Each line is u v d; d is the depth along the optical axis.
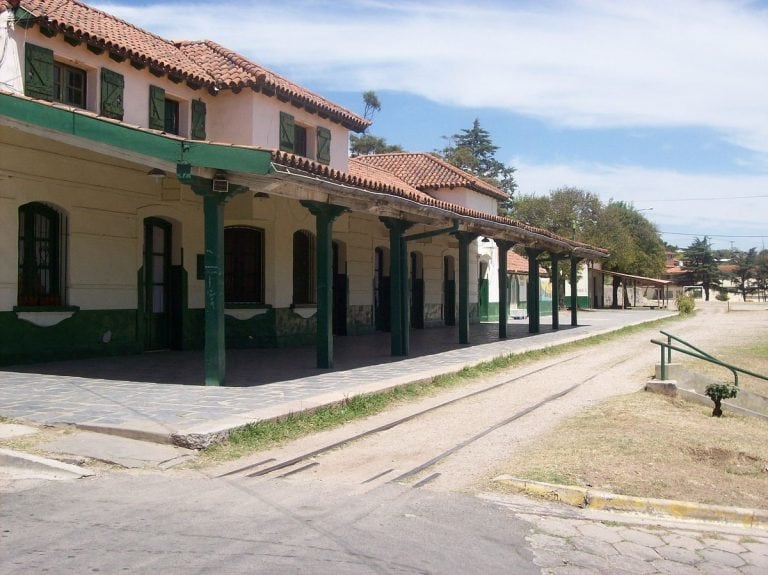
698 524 5.90
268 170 9.41
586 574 4.69
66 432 7.71
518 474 6.87
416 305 26.55
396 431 8.88
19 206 12.45
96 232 13.88
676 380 12.75
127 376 11.63
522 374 14.48
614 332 26.03
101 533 4.91
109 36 14.19
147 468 6.68
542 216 52.81
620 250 52.22
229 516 5.39
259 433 7.93
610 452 7.76
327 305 13.35
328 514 5.55
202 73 16.70
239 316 17.44
